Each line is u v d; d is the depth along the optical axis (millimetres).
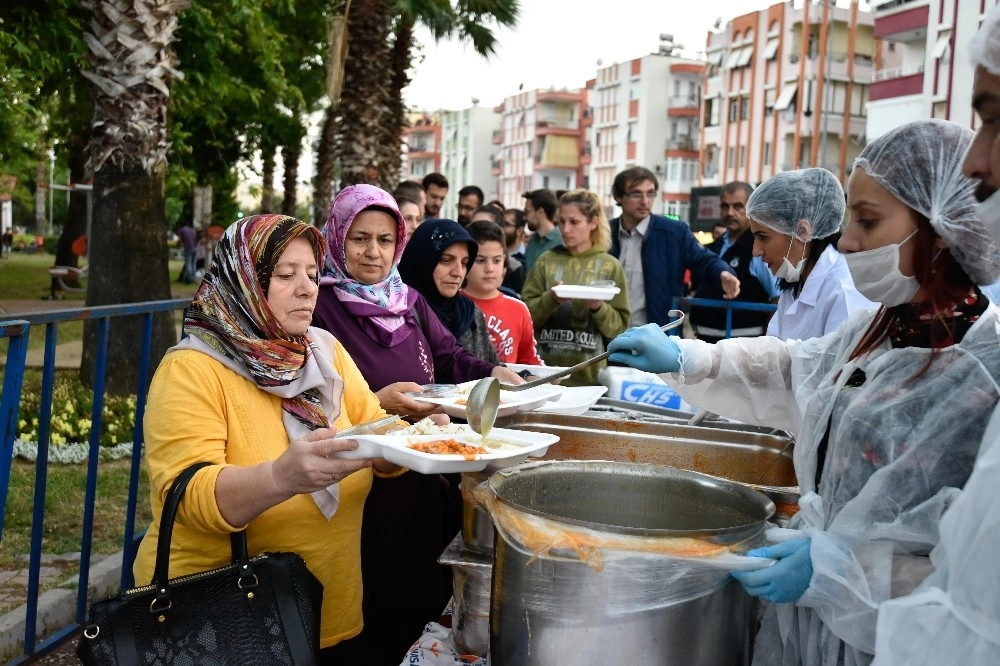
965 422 1475
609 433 2307
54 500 4926
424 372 2941
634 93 58594
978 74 1375
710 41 48500
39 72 8852
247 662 1791
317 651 1913
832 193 3035
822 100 39844
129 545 3545
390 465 2340
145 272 6789
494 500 1617
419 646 2029
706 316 5270
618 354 2061
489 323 4082
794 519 1830
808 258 3121
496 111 86250
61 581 3801
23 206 57969
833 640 1640
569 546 1477
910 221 1555
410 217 5496
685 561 1470
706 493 1807
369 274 2891
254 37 11328
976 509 1307
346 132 11547
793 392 2047
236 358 2025
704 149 49719
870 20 40188
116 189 6684
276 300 2043
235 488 1815
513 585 1566
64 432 5922
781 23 42000
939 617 1345
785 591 1539
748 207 3160
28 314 2781
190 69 10086
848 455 1589
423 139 99500
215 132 17375
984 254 1494
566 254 4957
